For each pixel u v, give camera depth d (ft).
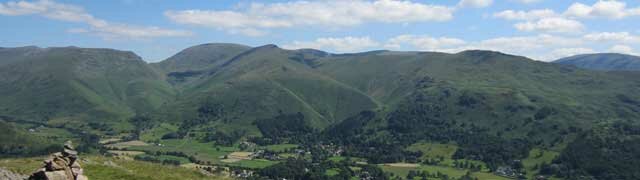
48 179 175.73
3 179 195.83
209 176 364.99
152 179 291.99
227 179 368.07
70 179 183.83
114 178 272.51
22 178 203.82
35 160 311.88
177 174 335.06
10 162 293.64
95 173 278.05
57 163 184.65
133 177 284.00
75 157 191.42
